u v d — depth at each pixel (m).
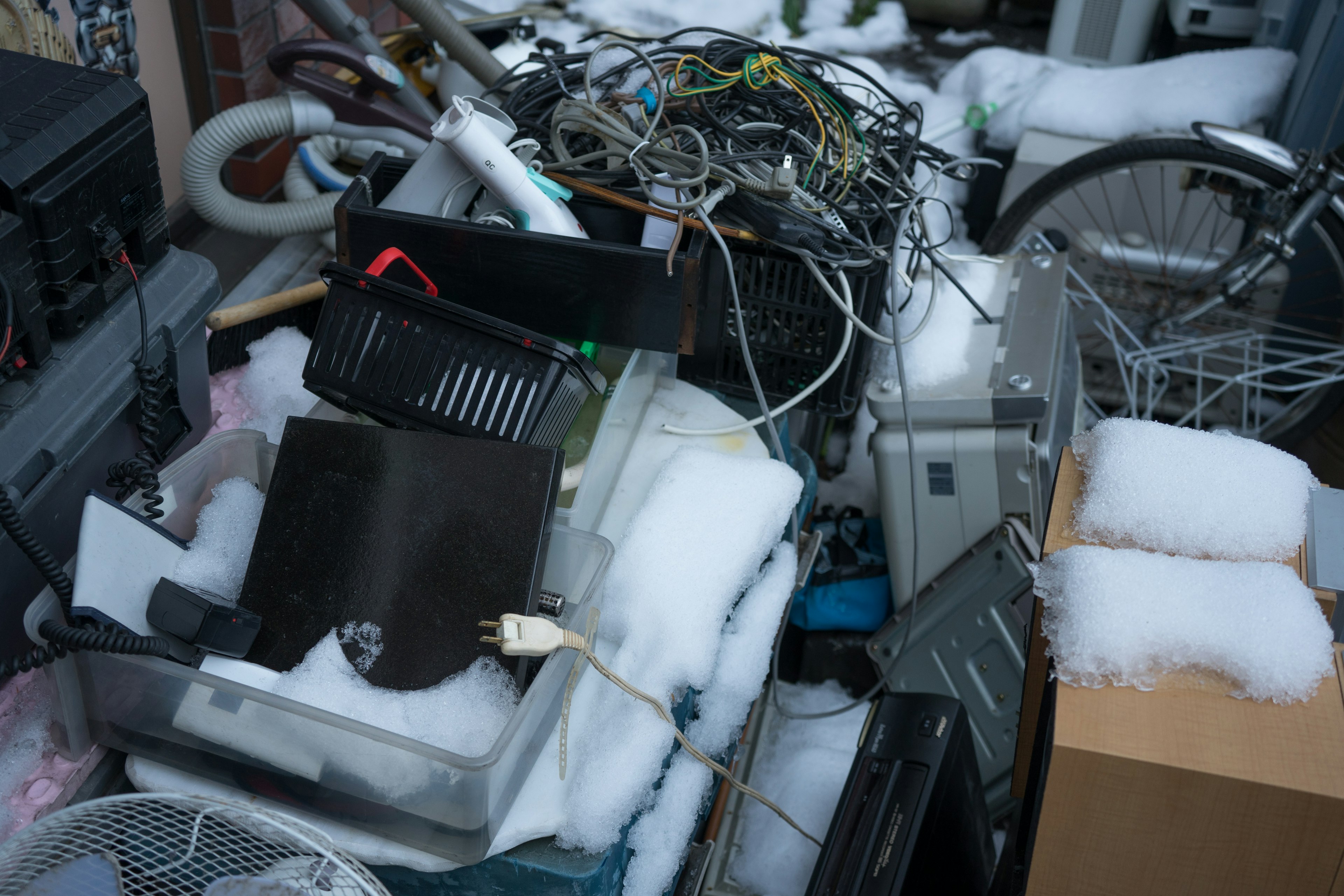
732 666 1.23
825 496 1.98
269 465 1.16
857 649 1.77
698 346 1.48
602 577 1.05
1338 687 0.78
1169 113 2.26
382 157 1.38
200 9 1.94
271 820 0.74
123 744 0.98
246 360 1.53
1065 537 0.92
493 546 0.97
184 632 0.95
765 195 1.28
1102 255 2.23
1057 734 0.75
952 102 2.64
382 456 1.01
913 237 1.49
